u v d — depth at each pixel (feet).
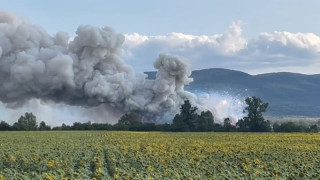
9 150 118.11
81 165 80.28
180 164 78.89
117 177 62.75
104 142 168.66
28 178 64.13
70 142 165.58
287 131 391.86
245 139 199.41
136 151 111.14
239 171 72.95
